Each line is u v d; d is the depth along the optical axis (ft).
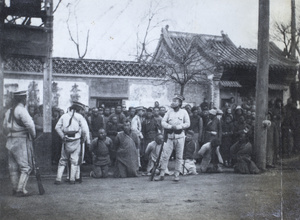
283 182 23.91
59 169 21.70
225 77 33.81
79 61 30.86
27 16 23.35
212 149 26.40
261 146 27.40
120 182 22.62
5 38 22.80
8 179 21.18
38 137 23.73
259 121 27.71
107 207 17.29
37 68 26.86
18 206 17.19
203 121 29.99
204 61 33.45
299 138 32.37
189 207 17.69
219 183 22.76
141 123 28.30
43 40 23.57
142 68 32.78
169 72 33.32
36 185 21.36
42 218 15.47
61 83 31.27
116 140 24.52
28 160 19.13
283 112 32.30
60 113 28.30
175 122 22.93
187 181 23.22
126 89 32.86
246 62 32.68
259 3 28.22
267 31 28.07
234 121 29.60
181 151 23.00
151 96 33.40
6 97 25.43
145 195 19.56
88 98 32.01
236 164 26.58
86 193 19.70
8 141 18.95
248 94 34.53
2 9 22.65
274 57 36.83
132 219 15.70
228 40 33.73
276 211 18.11
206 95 33.76
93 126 28.53
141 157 27.78
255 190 21.52
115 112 29.09
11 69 26.12
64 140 21.56
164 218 15.97
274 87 35.37
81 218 15.71
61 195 19.17
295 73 36.37
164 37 30.48
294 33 36.96
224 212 17.22
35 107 26.78
